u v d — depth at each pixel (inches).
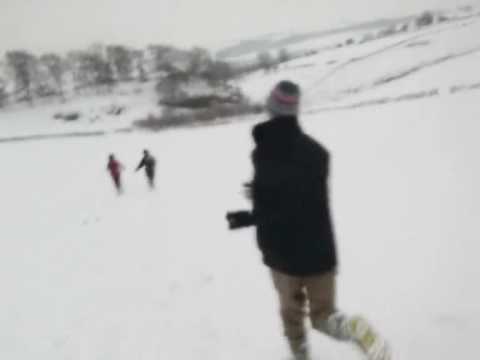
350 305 179.3
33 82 5098.4
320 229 115.9
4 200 775.7
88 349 191.9
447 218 271.9
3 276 340.8
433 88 1825.8
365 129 859.4
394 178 419.2
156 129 2038.6
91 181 867.4
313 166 111.1
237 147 999.6
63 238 446.9
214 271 258.7
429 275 193.8
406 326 155.3
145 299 236.7
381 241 254.4
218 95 3538.4
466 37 3294.8
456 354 134.4
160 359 170.6
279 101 109.0
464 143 514.3
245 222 118.2
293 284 123.3
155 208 521.3
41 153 1556.3
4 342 218.1
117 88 4635.8
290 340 136.3
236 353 162.4
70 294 272.1
